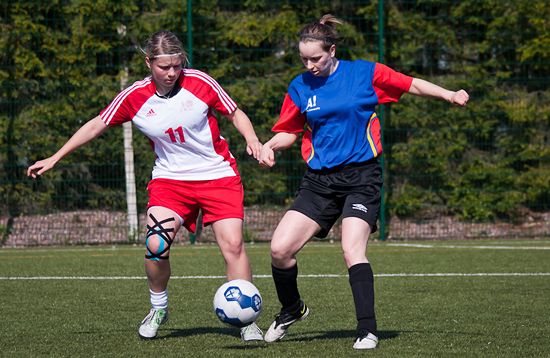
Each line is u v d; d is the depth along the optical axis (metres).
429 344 14.12
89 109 40.56
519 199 42.25
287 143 14.71
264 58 42.16
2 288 23.03
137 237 40.28
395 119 42.19
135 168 40.62
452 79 42.38
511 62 42.75
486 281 23.91
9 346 14.32
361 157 14.11
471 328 15.99
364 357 12.91
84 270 27.75
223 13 41.88
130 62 41.09
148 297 21.16
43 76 40.28
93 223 40.78
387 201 41.94
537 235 42.31
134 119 14.66
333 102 13.99
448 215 42.75
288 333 15.72
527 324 16.48
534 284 23.20
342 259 30.73
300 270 27.09
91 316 17.97
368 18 42.44
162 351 13.70
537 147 42.59
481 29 43.06
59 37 40.44
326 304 19.56
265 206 41.25
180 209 14.91
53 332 15.85
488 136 42.75
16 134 40.00
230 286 13.62
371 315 13.60
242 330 14.57
